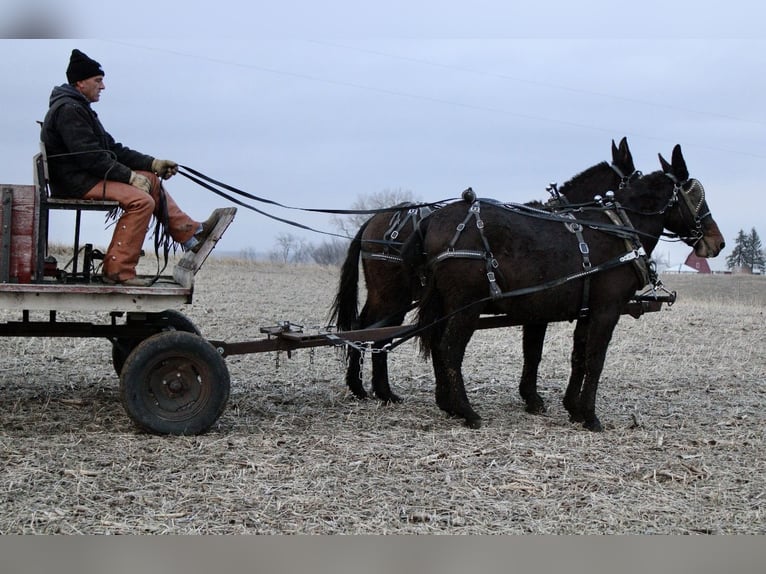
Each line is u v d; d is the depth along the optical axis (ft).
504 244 25.76
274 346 25.98
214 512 17.71
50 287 22.09
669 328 55.42
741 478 21.53
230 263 123.13
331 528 17.13
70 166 23.53
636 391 34.14
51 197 23.16
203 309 57.93
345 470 20.90
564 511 18.66
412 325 26.89
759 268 196.54
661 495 20.02
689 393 33.99
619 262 26.45
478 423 26.20
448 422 26.84
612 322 26.78
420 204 27.35
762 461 23.26
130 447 21.98
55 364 34.55
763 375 39.34
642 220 28.35
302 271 116.67
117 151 24.91
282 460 21.48
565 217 26.66
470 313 26.08
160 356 23.27
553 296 26.22
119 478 19.57
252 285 84.74
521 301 26.12
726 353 46.11
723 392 34.42
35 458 20.66
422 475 20.74
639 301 29.25
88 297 22.56
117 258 23.40
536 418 28.12
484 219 25.77
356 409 28.32
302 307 62.80
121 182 23.62
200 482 19.53
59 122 23.20
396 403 29.86
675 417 28.99
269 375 34.35
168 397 23.62
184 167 24.82
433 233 26.08
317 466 20.89
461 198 26.63
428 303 26.61
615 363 41.29
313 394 30.83
